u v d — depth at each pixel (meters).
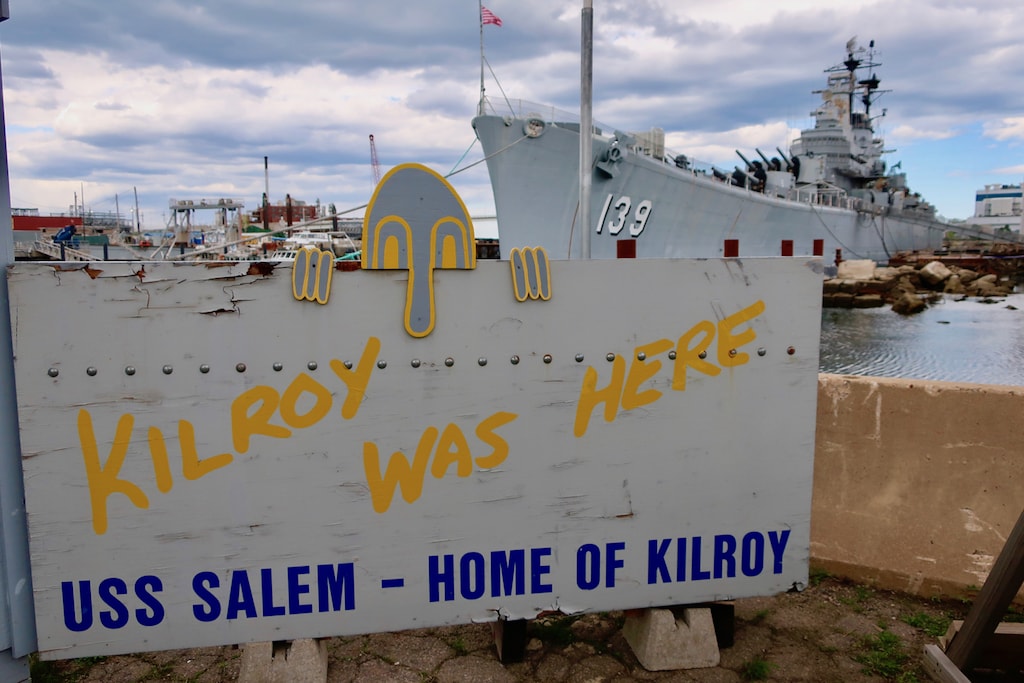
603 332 2.50
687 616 2.72
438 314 2.40
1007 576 2.31
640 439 2.56
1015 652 2.56
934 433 3.40
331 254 2.33
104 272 2.22
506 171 19.52
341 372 2.36
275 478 2.37
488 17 16.77
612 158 20.00
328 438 2.38
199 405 2.30
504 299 2.43
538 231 20.27
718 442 2.61
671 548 2.62
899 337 27.42
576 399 2.50
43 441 2.23
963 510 3.31
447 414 2.43
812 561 3.50
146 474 2.30
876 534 3.42
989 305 38.56
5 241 2.18
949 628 2.76
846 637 2.96
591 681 2.63
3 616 2.25
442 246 2.38
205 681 2.64
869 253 50.88
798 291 2.60
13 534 2.25
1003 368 21.23
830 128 52.41
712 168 26.52
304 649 2.50
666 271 2.52
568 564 2.56
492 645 2.88
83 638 2.32
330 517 2.41
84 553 2.29
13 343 2.19
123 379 2.25
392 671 2.69
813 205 37.66
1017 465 3.25
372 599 2.47
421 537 2.47
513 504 2.51
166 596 2.35
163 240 9.33
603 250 21.33
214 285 2.27
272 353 2.32
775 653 2.83
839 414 3.56
